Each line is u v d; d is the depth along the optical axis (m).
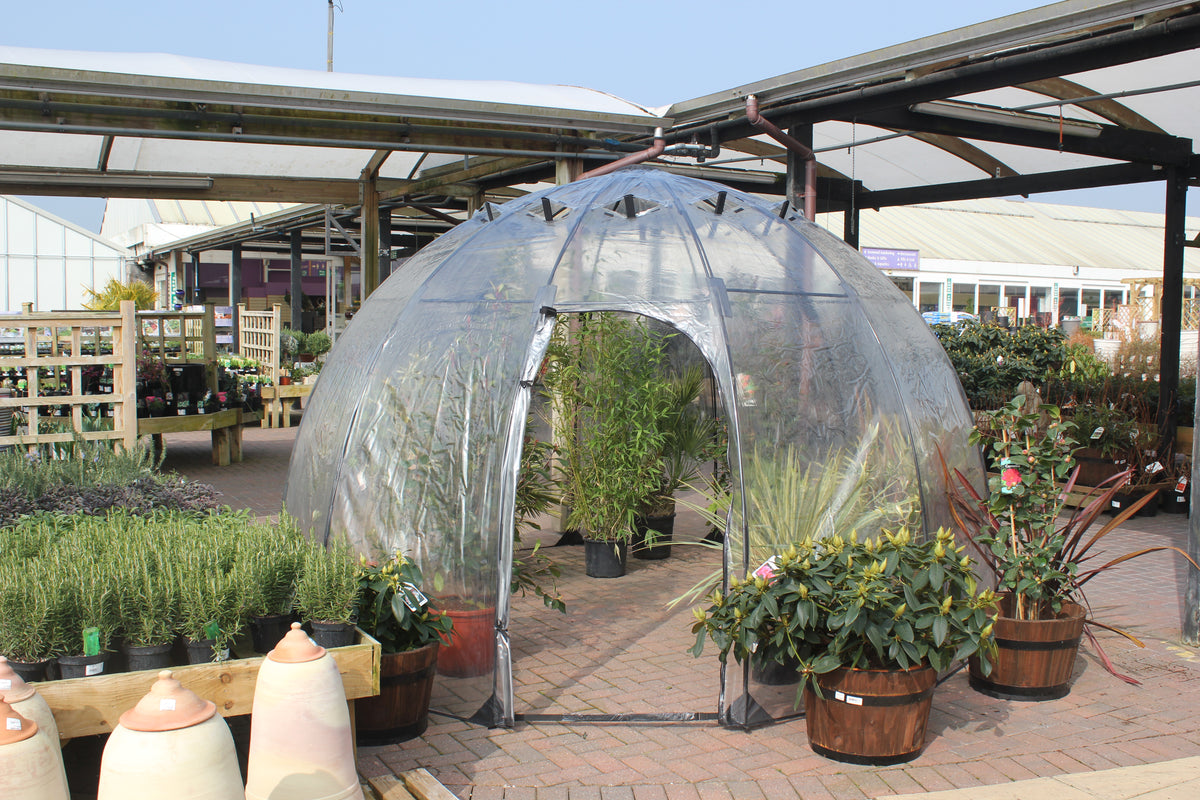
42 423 8.01
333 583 3.44
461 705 4.16
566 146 8.35
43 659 3.05
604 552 6.61
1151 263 26.42
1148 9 4.86
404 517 4.39
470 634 4.26
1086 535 7.84
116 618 3.15
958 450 4.84
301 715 2.92
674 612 5.78
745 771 3.58
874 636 3.46
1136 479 8.55
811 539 4.07
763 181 11.13
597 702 4.30
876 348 4.53
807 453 4.21
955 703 4.30
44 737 2.57
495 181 10.95
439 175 11.23
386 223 13.47
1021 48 5.58
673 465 7.09
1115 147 8.23
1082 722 4.07
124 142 9.50
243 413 11.91
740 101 7.14
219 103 6.83
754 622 3.57
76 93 6.40
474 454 4.35
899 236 23.69
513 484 4.12
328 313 18.44
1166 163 8.80
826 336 4.43
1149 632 5.33
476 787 3.44
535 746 3.82
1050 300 24.61
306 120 7.40
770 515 4.09
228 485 10.11
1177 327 9.05
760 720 4.02
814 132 8.48
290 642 3.02
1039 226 27.38
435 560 4.32
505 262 4.81
